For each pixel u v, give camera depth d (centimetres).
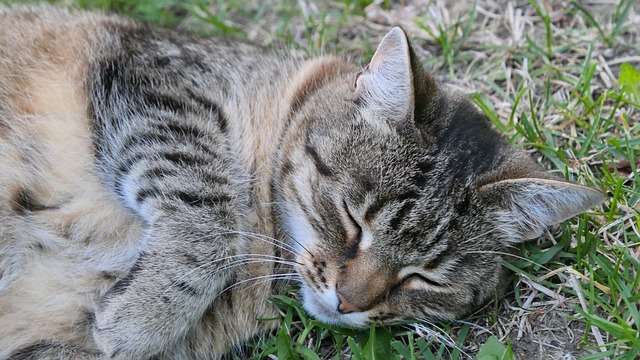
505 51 90
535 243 79
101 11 88
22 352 77
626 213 79
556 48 89
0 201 78
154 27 85
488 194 76
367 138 77
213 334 79
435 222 76
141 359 76
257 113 81
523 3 93
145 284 76
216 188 77
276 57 84
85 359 77
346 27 95
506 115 87
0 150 79
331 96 80
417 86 76
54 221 78
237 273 78
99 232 78
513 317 77
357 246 76
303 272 77
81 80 80
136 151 78
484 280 77
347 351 77
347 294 75
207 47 83
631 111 84
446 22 93
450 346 77
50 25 83
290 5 97
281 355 76
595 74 87
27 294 77
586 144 83
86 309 77
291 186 78
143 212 77
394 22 94
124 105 79
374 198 76
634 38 89
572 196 76
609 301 76
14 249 77
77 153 79
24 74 81
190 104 79
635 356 74
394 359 76
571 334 76
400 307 77
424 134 77
